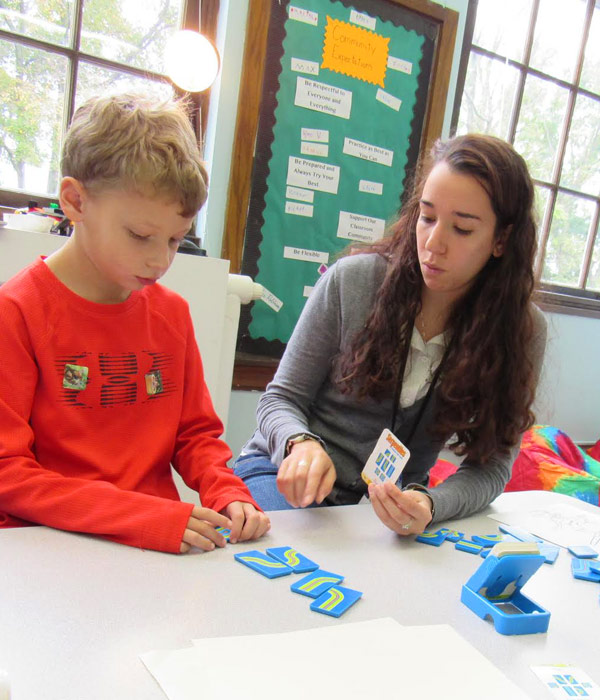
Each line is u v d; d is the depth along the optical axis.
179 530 0.66
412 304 1.10
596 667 0.55
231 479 0.84
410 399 1.12
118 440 0.83
